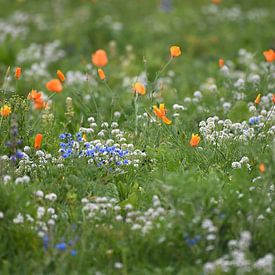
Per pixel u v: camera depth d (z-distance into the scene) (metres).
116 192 9.63
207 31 22.50
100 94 14.32
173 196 8.37
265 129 11.05
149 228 8.27
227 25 23.05
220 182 9.26
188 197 8.30
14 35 21.36
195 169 9.90
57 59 19.14
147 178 9.98
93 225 8.52
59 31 21.77
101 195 9.46
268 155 9.12
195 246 8.07
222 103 13.27
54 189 9.36
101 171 9.91
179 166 10.16
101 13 24.61
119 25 22.22
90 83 15.22
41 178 9.75
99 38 21.28
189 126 11.95
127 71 17.39
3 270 7.73
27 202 8.69
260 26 22.55
